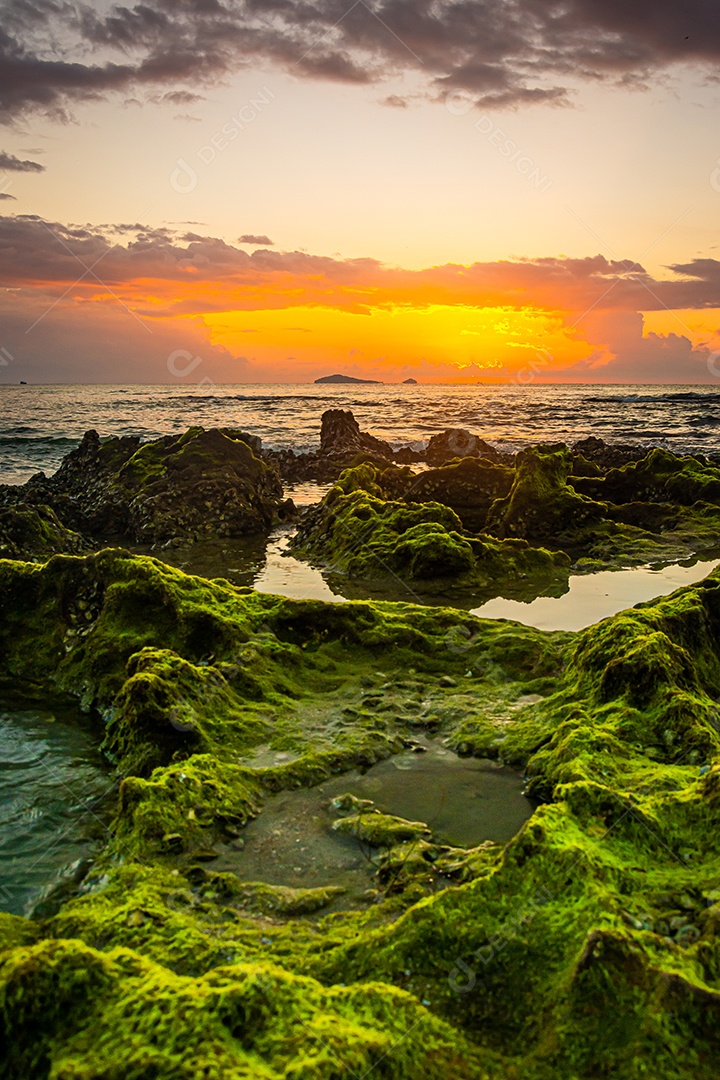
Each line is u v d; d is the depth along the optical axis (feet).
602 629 24.70
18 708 27.07
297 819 18.85
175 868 16.66
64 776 22.08
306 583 45.34
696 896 13.52
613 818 15.64
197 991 10.93
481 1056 11.05
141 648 28.27
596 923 12.60
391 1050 10.55
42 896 16.43
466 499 64.69
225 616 28.81
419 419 200.34
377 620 29.96
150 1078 9.59
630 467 69.77
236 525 62.28
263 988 11.10
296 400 315.17
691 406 252.01
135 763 21.66
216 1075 9.48
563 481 62.03
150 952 13.21
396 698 25.54
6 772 22.30
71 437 139.64
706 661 25.39
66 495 66.54
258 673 26.18
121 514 63.77
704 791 16.15
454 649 28.94
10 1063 10.39
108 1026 10.48
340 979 12.83
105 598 30.50
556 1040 11.03
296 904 15.35
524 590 43.34
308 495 84.69
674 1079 10.25
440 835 18.02
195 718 22.45
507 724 23.35
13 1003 10.70
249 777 20.22
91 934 13.75
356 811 19.01
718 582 28.17
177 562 51.96
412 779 20.76
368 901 15.65
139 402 293.02
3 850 18.24
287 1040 10.34
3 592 32.35
